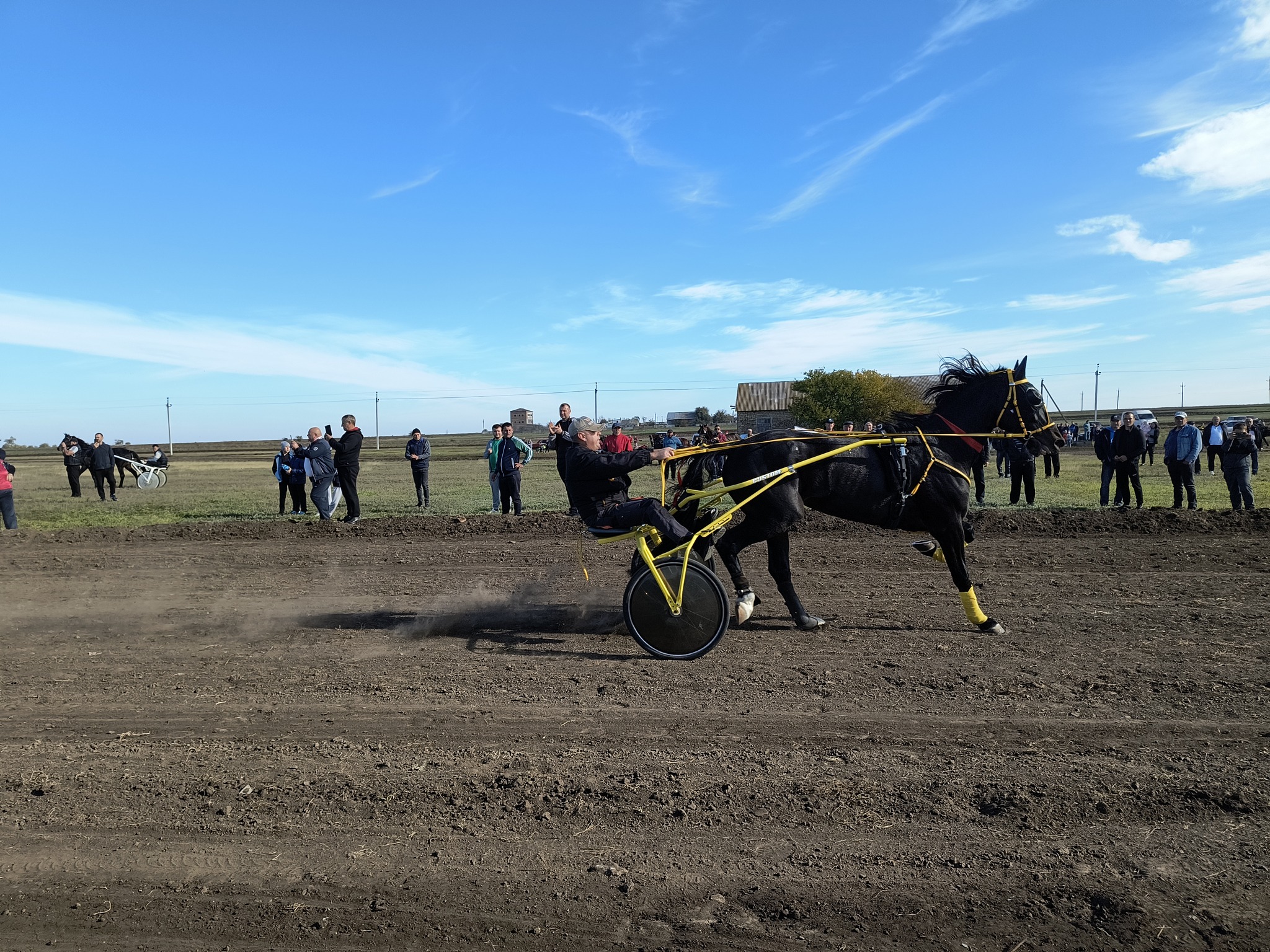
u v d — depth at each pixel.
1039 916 3.04
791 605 7.13
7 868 3.46
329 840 3.63
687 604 6.25
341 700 5.41
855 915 3.06
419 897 3.21
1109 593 8.23
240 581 9.88
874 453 6.95
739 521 12.54
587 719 5.00
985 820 3.71
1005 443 7.54
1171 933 2.92
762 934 2.97
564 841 3.59
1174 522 12.09
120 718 5.14
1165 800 3.82
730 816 3.77
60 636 7.31
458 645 6.79
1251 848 3.44
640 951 2.90
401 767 4.32
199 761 4.45
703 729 4.80
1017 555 10.37
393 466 40.38
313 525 14.03
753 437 7.20
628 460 6.35
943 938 2.93
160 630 7.48
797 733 4.72
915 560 10.18
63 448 23.19
